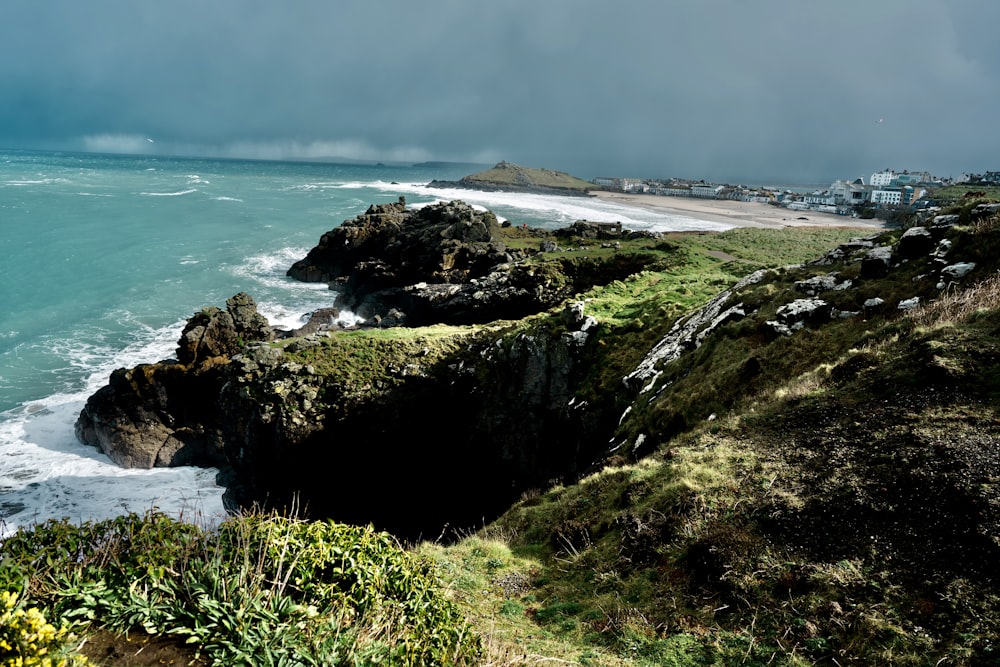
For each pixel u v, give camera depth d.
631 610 9.62
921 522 8.59
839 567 8.46
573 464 25.97
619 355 27.50
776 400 14.28
